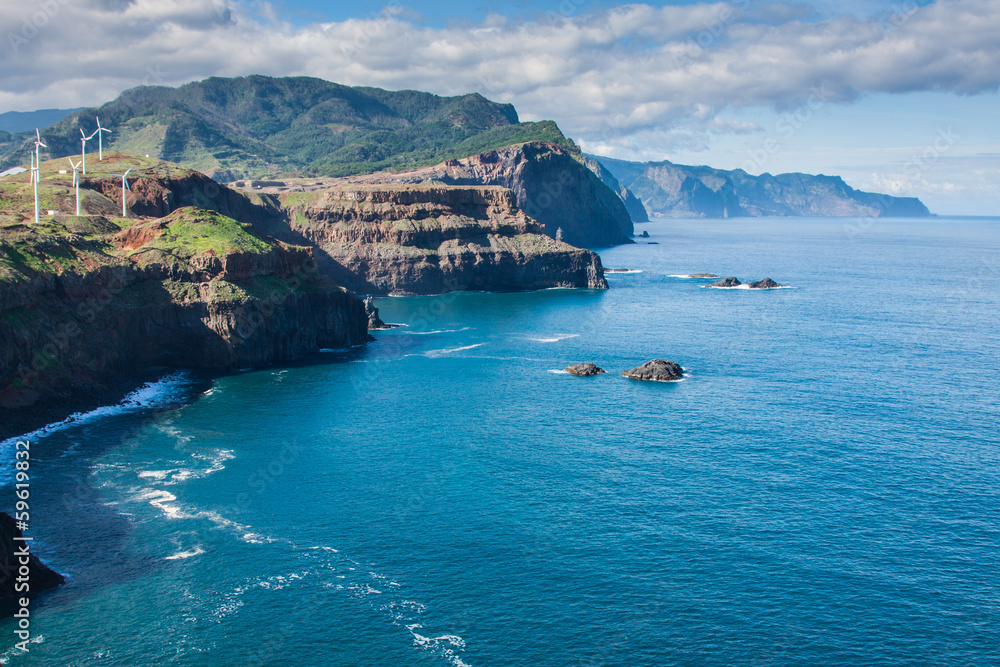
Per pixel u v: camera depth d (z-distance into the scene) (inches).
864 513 3176.7
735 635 2347.4
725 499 3302.2
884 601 2534.5
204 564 2714.1
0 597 2459.4
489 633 2347.4
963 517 3147.1
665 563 2755.9
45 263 4761.3
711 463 3732.8
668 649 2278.5
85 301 4928.6
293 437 4074.8
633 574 2679.6
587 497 3309.5
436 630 2359.7
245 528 2987.2
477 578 2652.6
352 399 4862.2
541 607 2484.0
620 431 4232.3
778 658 2242.9
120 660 2202.3
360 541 2898.6
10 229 5002.5
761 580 2650.1
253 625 2372.0
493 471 3607.3
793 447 3971.5
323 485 3415.4
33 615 2397.9
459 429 4247.0
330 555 2795.3
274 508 3171.8
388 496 3304.6
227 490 3339.1
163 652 2239.2
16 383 4136.3
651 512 3166.8
